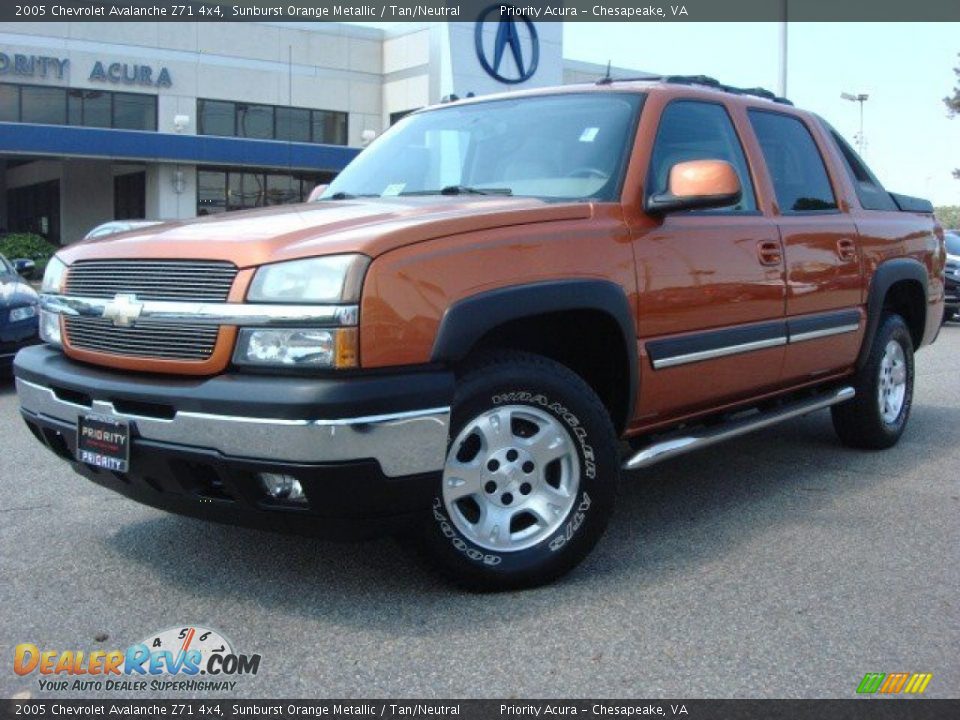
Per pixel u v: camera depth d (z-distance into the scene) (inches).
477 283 131.6
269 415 119.3
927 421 282.2
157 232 146.6
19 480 205.2
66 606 138.0
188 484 130.1
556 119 176.1
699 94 182.1
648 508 189.0
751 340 176.4
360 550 159.9
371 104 1417.3
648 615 135.2
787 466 224.1
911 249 235.5
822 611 137.3
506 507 141.3
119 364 136.9
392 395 122.2
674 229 161.6
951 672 119.3
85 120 1221.7
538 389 139.8
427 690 114.1
